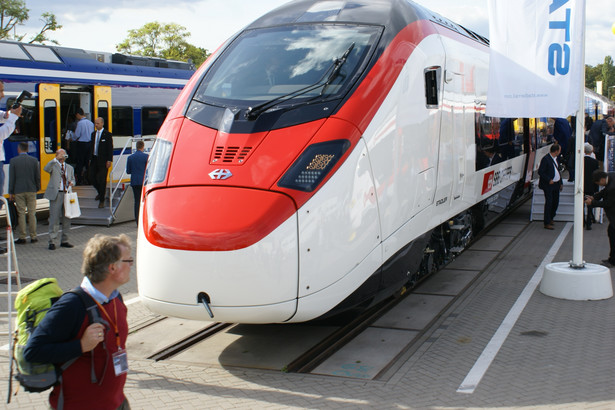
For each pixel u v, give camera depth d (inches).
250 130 216.2
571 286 289.0
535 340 237.3
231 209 196.5
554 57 285.6
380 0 271.0
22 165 436.1
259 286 191.8
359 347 237.1
